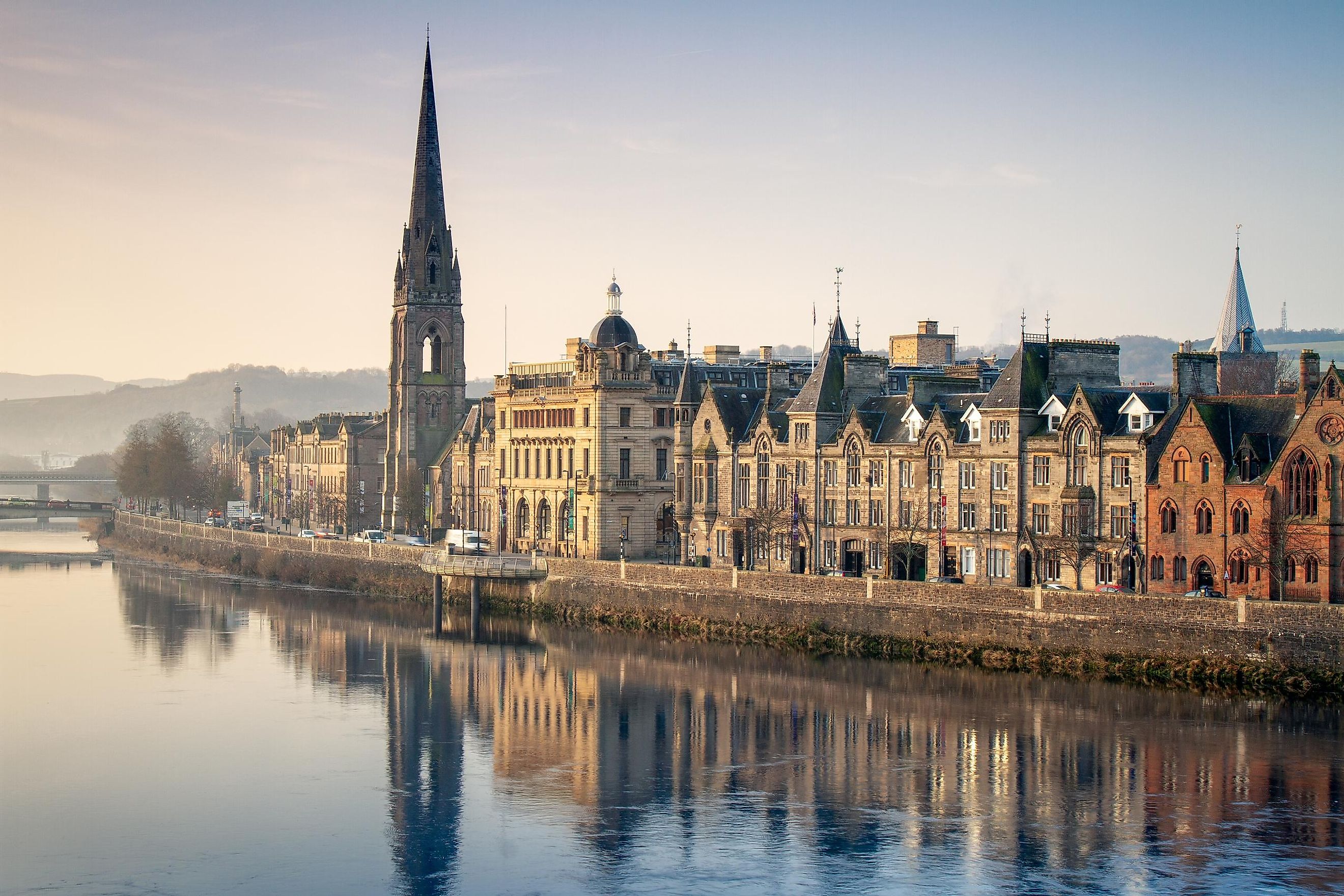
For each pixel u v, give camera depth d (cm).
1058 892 9588
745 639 17088
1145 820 10775
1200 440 14925
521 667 16638
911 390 18112
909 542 17512
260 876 10206
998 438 16888
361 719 14325
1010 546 16688
